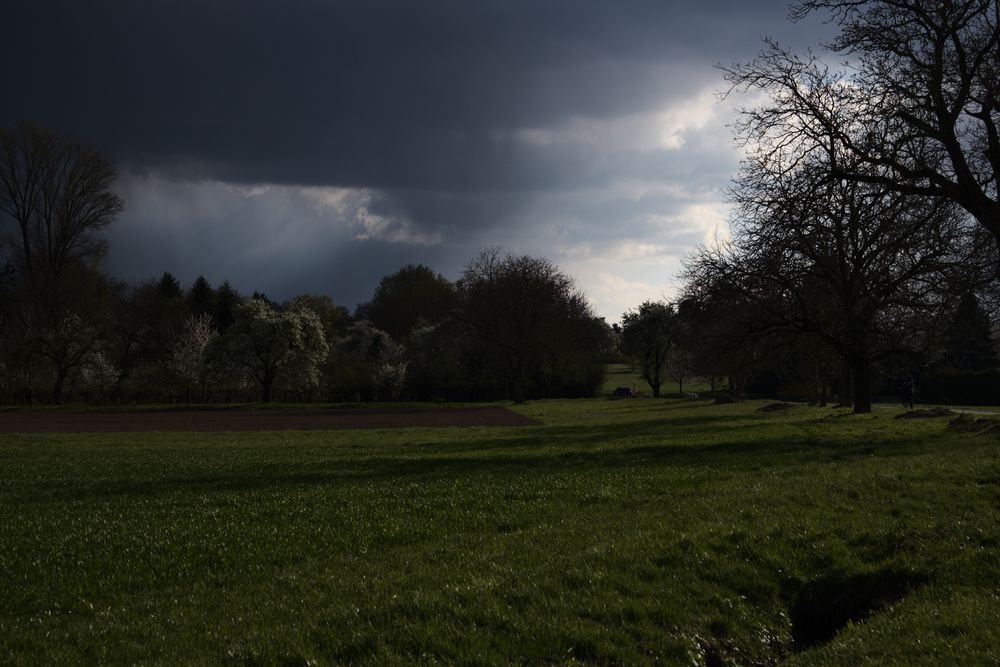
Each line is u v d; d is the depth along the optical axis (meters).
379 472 23.91
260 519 15.88
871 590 10.46
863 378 43.69
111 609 9.77
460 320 95.00
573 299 101.44
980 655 7.57
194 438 44.75
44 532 14.91
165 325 112.25
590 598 9.34
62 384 85.12
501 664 7.52
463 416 65.25
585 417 61.03
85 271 86.06
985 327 33.72
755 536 12.07
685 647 8.45
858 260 37.19
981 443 22.09
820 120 29.62
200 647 7.94
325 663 7.38
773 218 30.42
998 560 10.59
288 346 90.50
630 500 16.66
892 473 16.28
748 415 50.47
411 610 8.73
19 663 7.52
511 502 17.14
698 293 44.06
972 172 27.08
